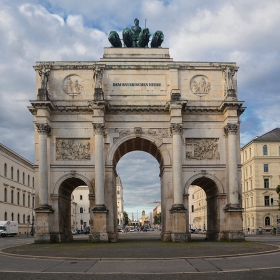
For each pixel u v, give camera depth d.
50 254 33.44
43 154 51.44
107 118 53.78
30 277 21.38
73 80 54.72
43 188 51.03
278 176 103.75
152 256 31.12
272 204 102.75
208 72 55.47
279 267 24.36
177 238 49.66
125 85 54.62
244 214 111.69
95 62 55.19
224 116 53.91
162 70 55.09
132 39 58.56
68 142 53.62
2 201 92.81
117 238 54.34
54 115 53.84
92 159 53.28
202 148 53.81
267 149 104.69
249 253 32.22
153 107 53.50
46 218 50.34
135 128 53.47
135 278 20.95
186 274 22.25
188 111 54.03
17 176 105.50
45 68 53.91
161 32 57.78
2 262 28.33
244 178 112.44
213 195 55.91
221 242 48.38
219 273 22.45
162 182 55.47
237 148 53.12
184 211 50.38
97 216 50.16
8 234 86.44
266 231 101.69
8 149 96.50
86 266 26.02
